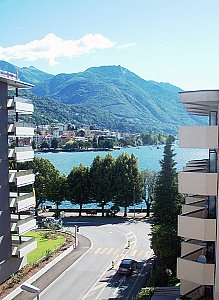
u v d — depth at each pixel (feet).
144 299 103.14
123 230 195.11
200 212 71.20
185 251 74.18
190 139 66.59
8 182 121.60
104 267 141.08
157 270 121.19
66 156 628.28
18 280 120.78
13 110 121.90
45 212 238.89
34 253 150.10
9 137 127.65
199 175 66.69
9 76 119.96
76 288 121.70
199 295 70.33
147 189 229.25
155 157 588.09
